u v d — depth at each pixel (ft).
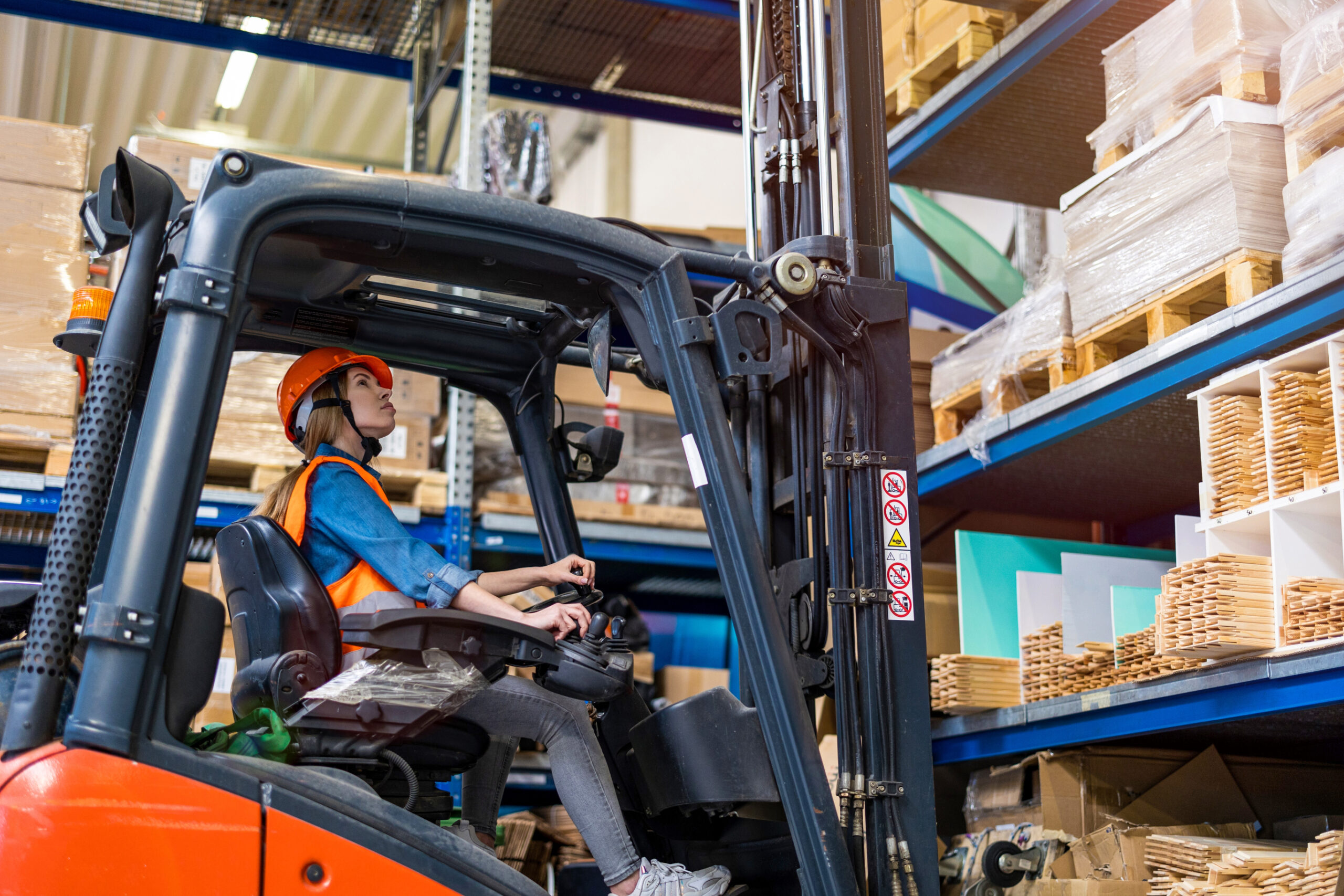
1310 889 10.28
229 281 7.75
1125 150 13.71
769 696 8.76
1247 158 11.80
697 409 8.97
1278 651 10.41
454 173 20.20
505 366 11.49
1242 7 12.01
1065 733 13.20
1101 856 12.54
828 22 13.26
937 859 9.69
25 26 32.71
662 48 22.81
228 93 36.50
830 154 10.96
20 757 7.04
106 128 38.68
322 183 8.16
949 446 15.67
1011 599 15.15
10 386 15.58
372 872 7.38
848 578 10.14
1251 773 14.38
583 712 9.46
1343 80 10.63
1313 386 10.72
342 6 21.25
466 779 10.57
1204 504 11.68
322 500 9.09
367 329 10.80
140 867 6.79
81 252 16.11
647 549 19.86
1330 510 10.68
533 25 22.11
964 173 18.26
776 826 10.67
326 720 8.13
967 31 15.58
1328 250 10.71
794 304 10.22
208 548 18.98
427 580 8.70
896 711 9.92
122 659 7.08
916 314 27.50
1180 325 12.55
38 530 17.93
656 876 8.98
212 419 7.62
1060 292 14.14
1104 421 13.52
